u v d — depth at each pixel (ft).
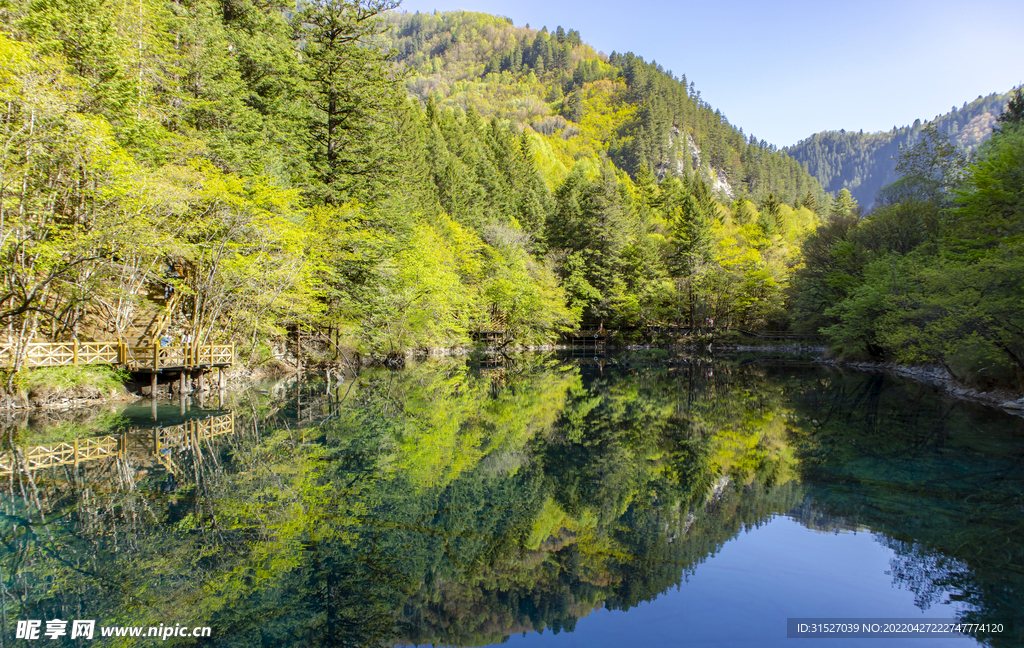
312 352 94.79
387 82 85.61
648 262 188.03
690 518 27.76
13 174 45.21
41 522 24.82
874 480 32.89
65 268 47.42
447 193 180.04
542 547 24.17
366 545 23.71
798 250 208.23
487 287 151.23
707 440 46.14
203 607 18.45
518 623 17.88
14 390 46.80
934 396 65.21
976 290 53.26
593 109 563.07
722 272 182.19
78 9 51.75
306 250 72.33
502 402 66.74
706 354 159.53
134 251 54.54
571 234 188.55
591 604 19.33
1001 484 31.37
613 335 186.60
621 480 34.53
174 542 23.11
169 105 67.21
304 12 80.28
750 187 487.20
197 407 52.54
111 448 37.37
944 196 91.56
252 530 24.67
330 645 16.51
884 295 79.25
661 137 464.24
